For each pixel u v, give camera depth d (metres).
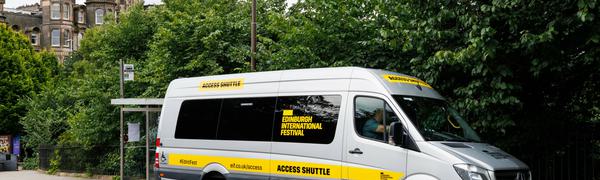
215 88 10.65
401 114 8.08
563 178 10.47
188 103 11.01
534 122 10.22
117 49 24.39
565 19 8.30
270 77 9.85
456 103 9.64
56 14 64.62
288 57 12.41
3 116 35.72
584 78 9.90
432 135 8.05
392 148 8.03
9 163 26.64
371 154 8.23
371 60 11.91
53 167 22.58
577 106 10.63
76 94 23.19
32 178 20.41
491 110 9.41
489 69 8.82
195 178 10.54
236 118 10.12
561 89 10.28
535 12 8.63
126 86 20.03
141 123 18.62
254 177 9.63
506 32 9.08
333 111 8.82
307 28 12.17
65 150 21.92
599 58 8.45
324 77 9.12
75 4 67.50
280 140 9.37
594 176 10.56
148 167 15.22
